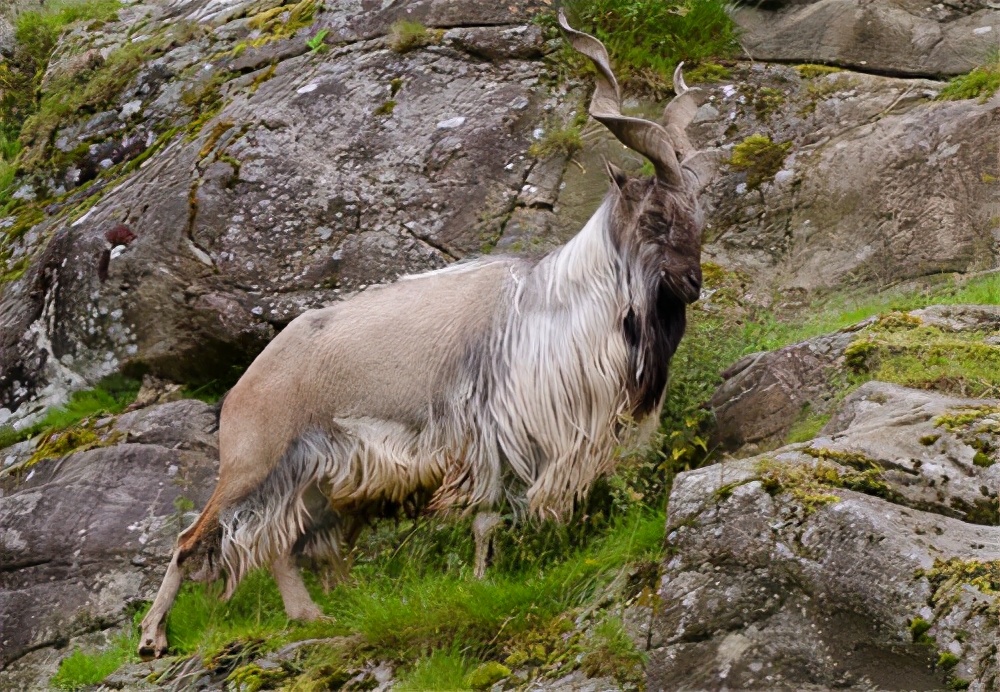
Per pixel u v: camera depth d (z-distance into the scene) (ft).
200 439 94.53
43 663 83.35
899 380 71.00
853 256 96.53
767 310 94.89
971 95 100.78
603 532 73.97
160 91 126.11
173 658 76.28
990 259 92.22
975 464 60.23
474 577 72.69
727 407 79.15
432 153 106.73
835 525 57.41
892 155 99.04
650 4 113.19
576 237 77.36
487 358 75.46
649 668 58.03
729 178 102.68
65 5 152.25
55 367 106.01
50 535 88.33
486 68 112.68
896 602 54.08
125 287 105.40
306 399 76.95
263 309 101.45
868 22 110.63
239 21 129.39
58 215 119.44
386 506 78.54
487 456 74.74
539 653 63.62
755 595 57.77
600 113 77.25
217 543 77.46
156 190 109.19
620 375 74.18
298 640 73.36
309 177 106.42
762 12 115.14
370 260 101.96
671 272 74.64
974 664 51.39
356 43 117.70
